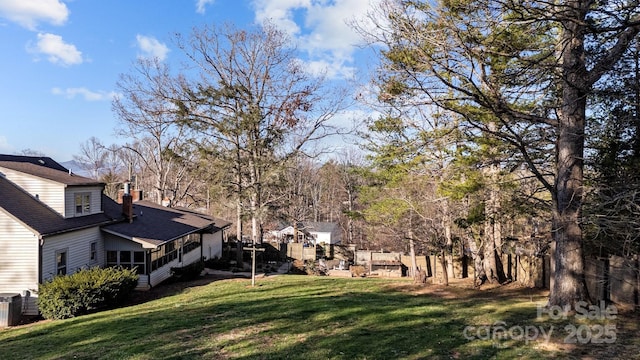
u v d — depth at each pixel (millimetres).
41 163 21203
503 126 11414
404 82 10969
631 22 7410
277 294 14398
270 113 26234
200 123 24062
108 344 8719
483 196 13234
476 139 11375
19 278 14086
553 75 9867
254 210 22578
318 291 14875
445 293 13875
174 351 7809
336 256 34312
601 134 9977
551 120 9680
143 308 13312
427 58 9367
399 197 15867
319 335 8523
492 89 9617
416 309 10852
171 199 37969
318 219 56844
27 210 14961
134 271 16172
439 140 11945
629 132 9656
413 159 13039
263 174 24094
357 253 31453
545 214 13125
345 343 7902
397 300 12508
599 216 8734
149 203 27641
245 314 10891
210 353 7613
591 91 9031
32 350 8977
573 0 8227
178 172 37281
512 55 8719
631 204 8258
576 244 9602
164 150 25203
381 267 28266
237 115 23375
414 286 15664
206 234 28281
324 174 51281
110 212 20156
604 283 10500
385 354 7219
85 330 10484
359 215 16844
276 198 24766
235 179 24688
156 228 20453
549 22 9516
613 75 9164
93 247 17484
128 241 18078
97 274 14500
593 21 8164
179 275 19828
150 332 9438
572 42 9055
